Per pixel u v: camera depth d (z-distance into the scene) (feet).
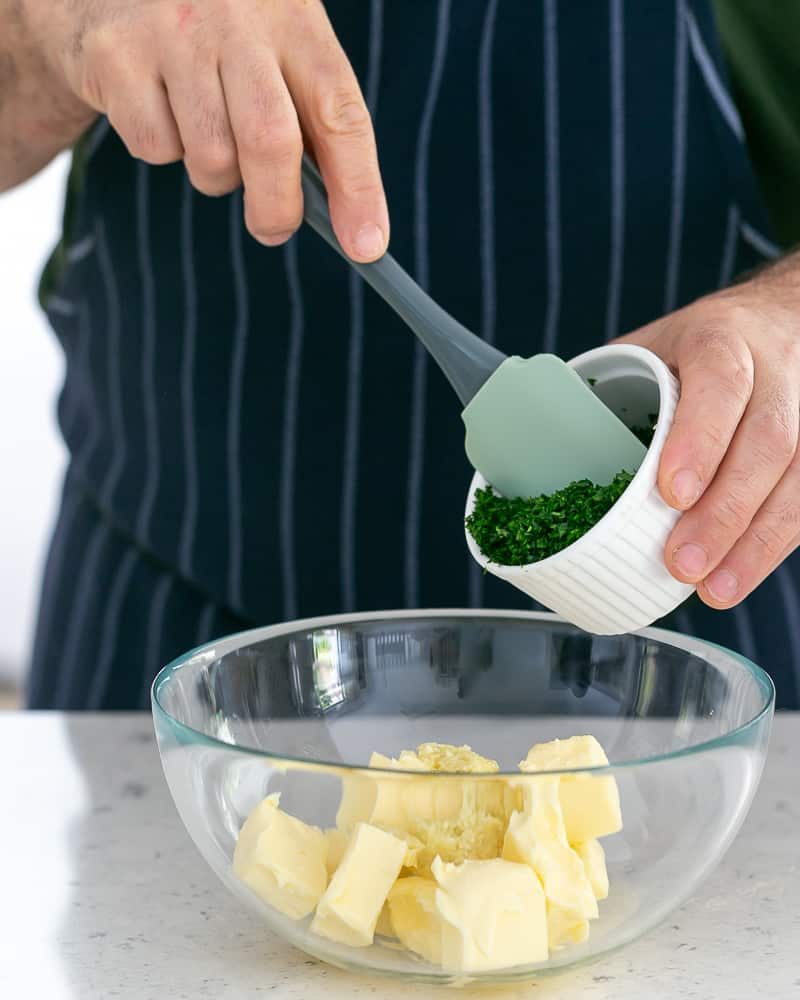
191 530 5.36
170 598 5.52
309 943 2.78
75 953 3.03
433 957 2.67
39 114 4.58
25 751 4.30
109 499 5.56
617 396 3.26
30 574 13.55
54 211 13.01
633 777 2.70
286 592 5.30
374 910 2.68
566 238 4.97
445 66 4.91
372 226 3.22
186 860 3.53
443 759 3.10
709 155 4.92
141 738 4.43
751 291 3.51
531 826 2.69
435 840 2.74
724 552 2.86
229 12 3.35
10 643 13.65
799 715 4.63
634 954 3.02
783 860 3.50
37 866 3.48
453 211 4.98
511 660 3.58
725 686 3.19
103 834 3.68
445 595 5.22
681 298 5.03
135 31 3.44
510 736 3.56
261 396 5.18
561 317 5.04
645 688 3.42
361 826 2.72
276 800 2.75
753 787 2.88
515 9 4.87
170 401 5.35
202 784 2.81
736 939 3.09
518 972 2.70
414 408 5.06
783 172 5.24
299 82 3.31
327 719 3.50
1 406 13.30
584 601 2.93
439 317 3.23
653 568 2.88
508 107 4.91
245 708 3.34
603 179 4.93
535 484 3.13
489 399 3.09
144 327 5.38
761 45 5.04
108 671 5.61
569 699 3.53
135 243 5.33
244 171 3.29
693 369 3.00
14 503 13.47
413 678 3.60
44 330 13.23
